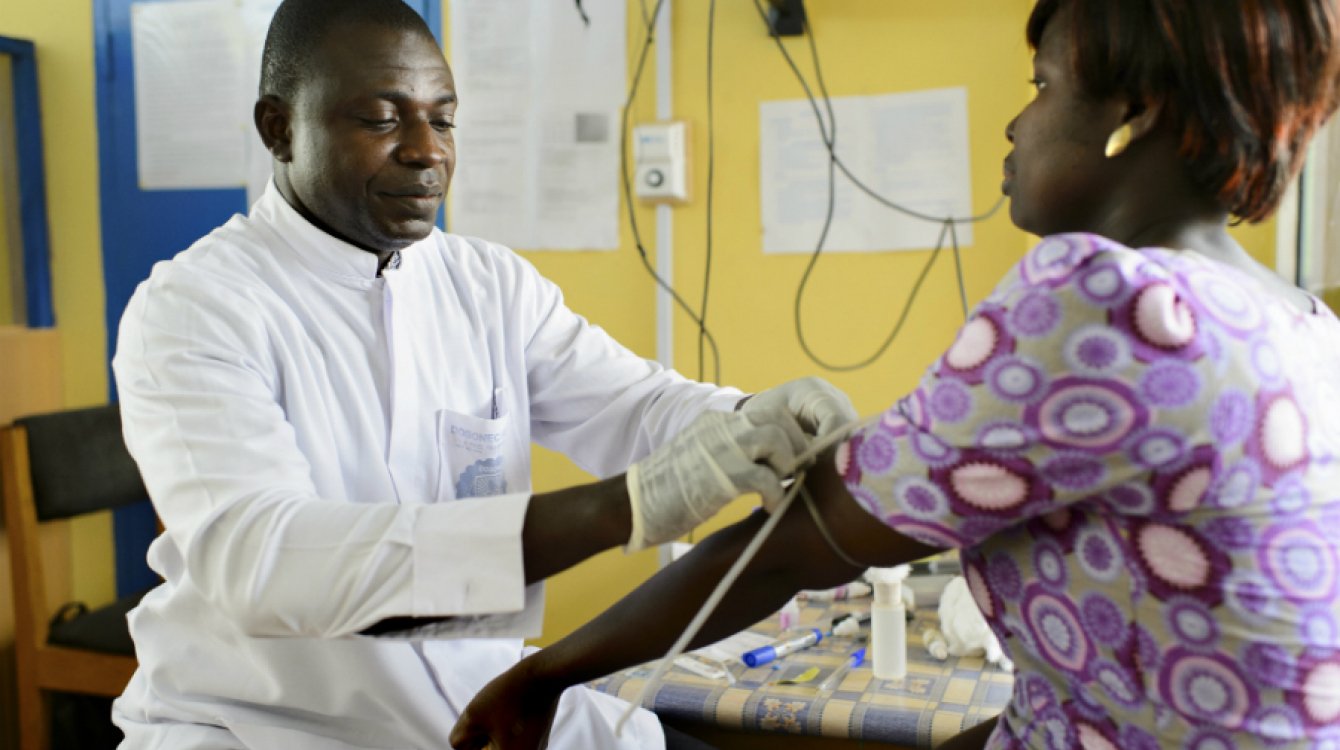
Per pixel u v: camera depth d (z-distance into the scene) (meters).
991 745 0.69
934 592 1.62
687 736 1.26
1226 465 0.52
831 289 2.09
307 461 0.99
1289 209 1.75
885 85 2.02
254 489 0.86
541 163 2.22
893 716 1.21
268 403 0.96
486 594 0.77
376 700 1.03
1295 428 0.54
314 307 1.10
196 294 1.00
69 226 2.54
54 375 2.55
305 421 1.04
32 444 2.11
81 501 2.19
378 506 0.81
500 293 1.28
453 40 2.25
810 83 2.06
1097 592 0.57
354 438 1.09
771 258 2.12
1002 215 1.98
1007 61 1.95
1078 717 0.60
